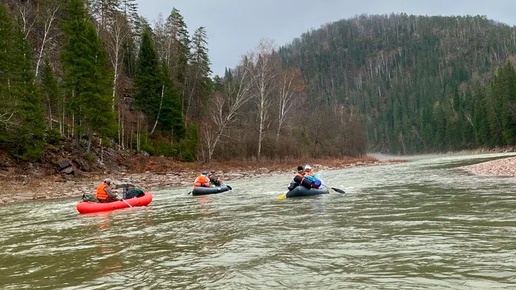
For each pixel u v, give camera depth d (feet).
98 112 101.76
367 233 25.46
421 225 27.12
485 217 28.66
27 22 138.41
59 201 62.49
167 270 19.69
